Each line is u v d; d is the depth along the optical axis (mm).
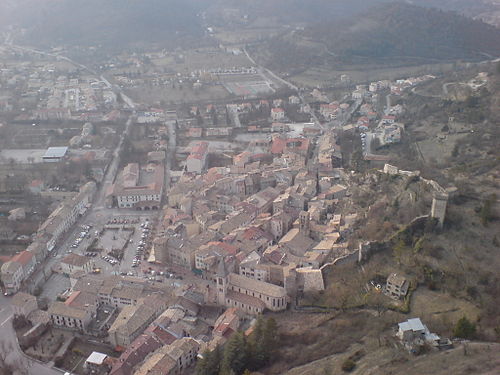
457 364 184500
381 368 192875
